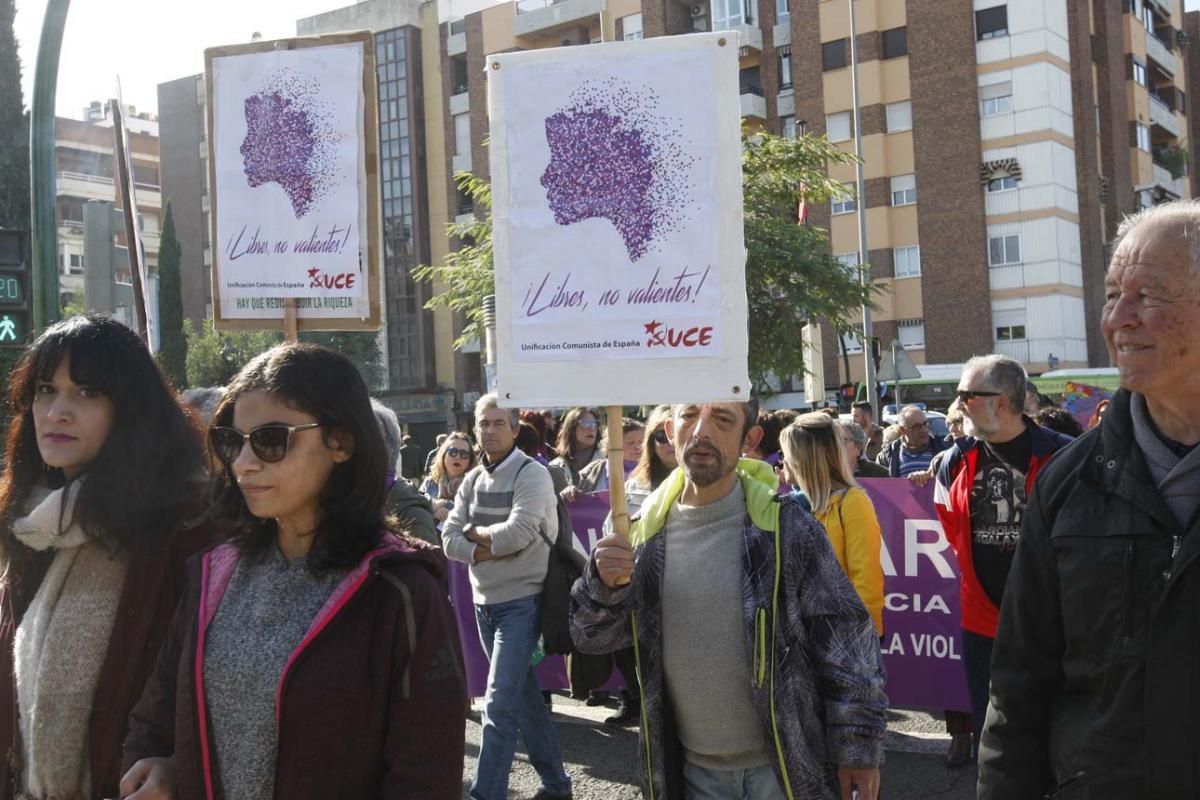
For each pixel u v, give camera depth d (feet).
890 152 133.08
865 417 44.16
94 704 9.11
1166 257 7.25
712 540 10.59
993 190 129.08
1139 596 7.30
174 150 193.36
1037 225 126.62
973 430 15.87
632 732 22.54
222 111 15.44
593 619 10.63
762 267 64.03
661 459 22.20
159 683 8.14
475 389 161.68
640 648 10.73
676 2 142.61
